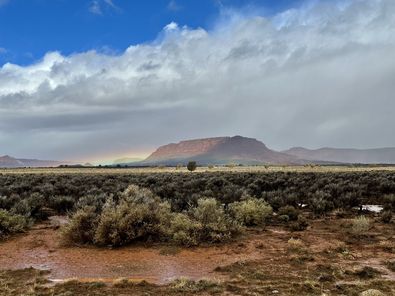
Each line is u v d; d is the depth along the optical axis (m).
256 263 11.16
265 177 40.19
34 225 17.14
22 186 29.45
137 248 13.00
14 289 8.92
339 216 19.09
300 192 25.59
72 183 34.59
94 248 13.06
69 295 8.44
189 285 9.06
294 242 13.45
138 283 9.34
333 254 12.12
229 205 18.17
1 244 13.73
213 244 13.39
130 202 15.72
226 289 8.79
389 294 8.34
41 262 11.55
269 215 18.75
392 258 11.60
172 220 14.77
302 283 9.13
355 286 8.89
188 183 31.11
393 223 17.11
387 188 27.16
